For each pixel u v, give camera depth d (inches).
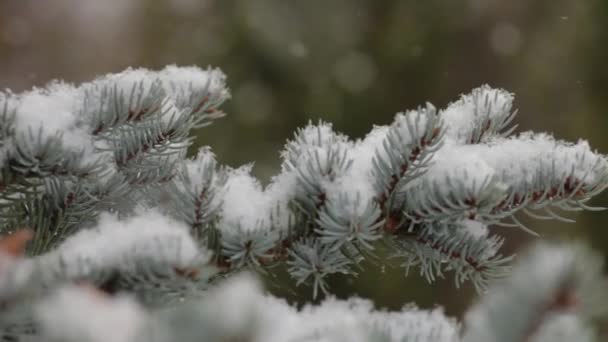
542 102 108.6
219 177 26.8
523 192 26.9
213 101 29.2
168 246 23.3
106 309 19.2
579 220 97.0
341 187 26.8
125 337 19.0
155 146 28.1
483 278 27.1
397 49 111.0
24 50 139.6
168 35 118.3
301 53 111.3
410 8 112.0
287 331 21.1
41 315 19.5
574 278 18.2
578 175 26.7
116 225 24.6
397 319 25.7
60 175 26.3
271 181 28.0
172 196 26.7
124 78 28.1
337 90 110.4
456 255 27.0
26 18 140.3
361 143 28.2
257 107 108.8
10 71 138.6
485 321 19.5
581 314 18.8
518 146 27.5
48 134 26.0
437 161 26.9
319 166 26.9
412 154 26.3
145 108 27.0
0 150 25.7
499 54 110.6
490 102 28.1
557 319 19.4
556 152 27.2
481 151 27.4
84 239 24.3
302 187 27.0
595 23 106.4
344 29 113.0
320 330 24.9
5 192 26.4
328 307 26.5
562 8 109.1
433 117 26.1
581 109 106.8
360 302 26.8
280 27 112.4
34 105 26.7
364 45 113.0
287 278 68.6
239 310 18.1
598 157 27.1
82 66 133.9
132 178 28.6
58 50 137.7
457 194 26.0
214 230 26.7
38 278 22.3
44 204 27.6
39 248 27.4
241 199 27.1
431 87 110.7
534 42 110.0
